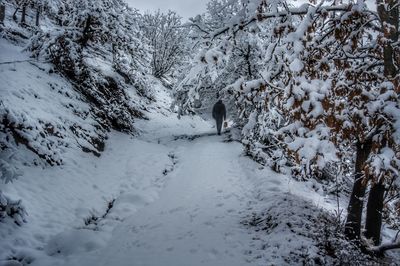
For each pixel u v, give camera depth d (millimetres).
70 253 5613
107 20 12797
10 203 5750
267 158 10305
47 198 6820
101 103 12305
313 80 4723
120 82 15297
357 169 6207
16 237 5512
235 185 8797
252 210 7391
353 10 4887
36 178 7078
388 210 8391
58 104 9812
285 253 5375
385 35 5309
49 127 8523
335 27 5172
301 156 4523
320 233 5988
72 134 9289
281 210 6965
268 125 10398
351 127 4859
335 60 5629
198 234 6219
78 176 8102
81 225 6664
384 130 4941
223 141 13188
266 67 5957
